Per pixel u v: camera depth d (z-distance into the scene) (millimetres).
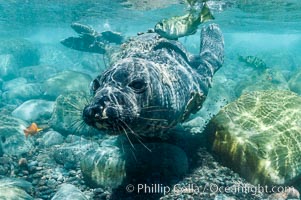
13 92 2469
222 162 987
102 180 907
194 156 1014
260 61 2543
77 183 971
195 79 1052
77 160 1104
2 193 846
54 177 1021
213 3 3020
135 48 1073
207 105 1690
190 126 1315
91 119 629
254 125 978
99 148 976
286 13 3666
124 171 895
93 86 766
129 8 3375
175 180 890
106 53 1611
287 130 956
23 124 1432
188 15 1145
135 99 699
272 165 886
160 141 956
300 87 2273
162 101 776
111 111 639
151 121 762
